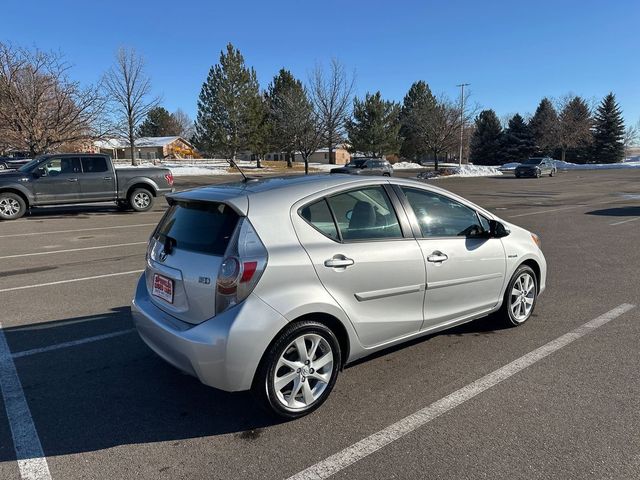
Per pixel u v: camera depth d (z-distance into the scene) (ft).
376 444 9.62
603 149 221.05
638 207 54.70
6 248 30.81
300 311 10.10
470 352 13.98
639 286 21.09
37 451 9.54
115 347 14.70
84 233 36.91
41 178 45.70
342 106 123.13
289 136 132.57
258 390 10.03
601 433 9.84
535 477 8.55
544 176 129.90
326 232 10.95
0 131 65.36
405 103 219.00
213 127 150.92
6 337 15.52
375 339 11.75
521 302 15.97
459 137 155.74
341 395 11.60
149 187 51.49
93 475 8.80
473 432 9.96
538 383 12.06
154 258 11.84
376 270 11.39
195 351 9.67
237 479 8.65
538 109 233.76
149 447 9.67
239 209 10.18
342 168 106.93
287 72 165.78
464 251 13.52
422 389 11.84
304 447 9.58
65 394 11.85
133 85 114.01
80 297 19.83
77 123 70.08
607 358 13.52
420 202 13.03
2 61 64.49
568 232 36.70
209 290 9.85
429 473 8.71
